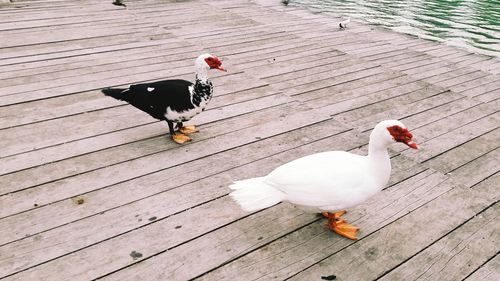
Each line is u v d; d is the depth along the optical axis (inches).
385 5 233.3
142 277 44.9
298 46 131.5
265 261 47.8
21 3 156.9
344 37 146.3
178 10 165.6
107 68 102.5
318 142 75.0
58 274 44.7
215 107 86.2
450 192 62.4
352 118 85.5
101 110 82.0
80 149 68.3
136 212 54.7
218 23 150.9
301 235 52.1
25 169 62.2
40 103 82.9
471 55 136.7
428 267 48.1
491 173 68.4
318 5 220.8
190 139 72.6
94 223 52.4
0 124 74.1
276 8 185.5
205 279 45.1
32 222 51.9
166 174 63.2
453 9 231.5
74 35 124.6
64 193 57.6
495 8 236.7
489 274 47.4
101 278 44.5
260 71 108.1
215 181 62.1
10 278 43.9
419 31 182.4
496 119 88.4
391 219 55.8
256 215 55.3
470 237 53.1
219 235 51.5
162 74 100.9
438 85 106.9
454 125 85.0
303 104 90.2
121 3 165.0
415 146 46.0
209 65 66.0
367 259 48.8
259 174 64.5
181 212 55.2
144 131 75.6
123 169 63.8
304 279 45.6
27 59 104.1
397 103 94.1
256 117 83.0
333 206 47.3
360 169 48.2
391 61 123.7
